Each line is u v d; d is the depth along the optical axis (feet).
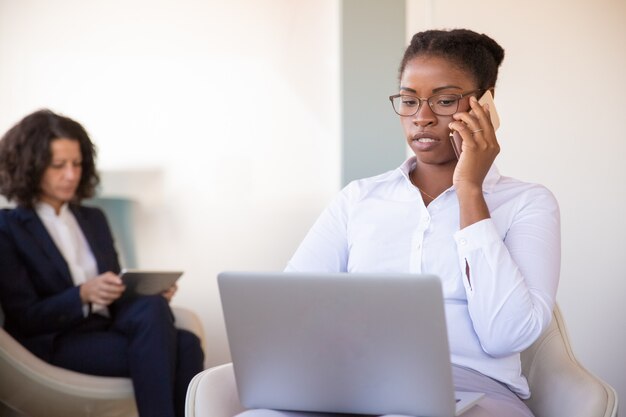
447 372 6.56
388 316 6.55
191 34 16.98
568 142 15.66
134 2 16.97
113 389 12.46
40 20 16.97
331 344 6.81
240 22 16.92
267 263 17.25
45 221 13.51
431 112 8.09
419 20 15.65
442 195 8.16
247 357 7.14
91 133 17.13
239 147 17.10
